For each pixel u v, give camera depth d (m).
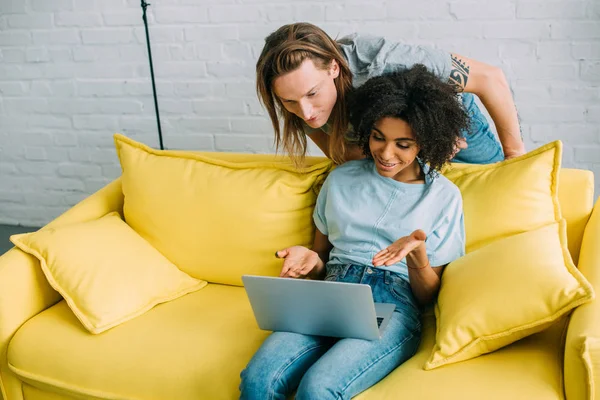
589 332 1.22
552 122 2.55
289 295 1.39
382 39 1.71
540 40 2.47
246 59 2.75
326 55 1.58
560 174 1.75
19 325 1.75
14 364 1.69
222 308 1.75
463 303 1.41
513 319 1.35
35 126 3.09
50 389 1.66
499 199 1.64
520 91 2.54
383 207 1.62
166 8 2.77
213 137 2.88
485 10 2.48
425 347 1.49
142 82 2.89
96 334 1.66
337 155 1.78
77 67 2.95
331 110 1.65
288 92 1.58
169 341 1.60
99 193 2.10
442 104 1.49
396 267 1.58
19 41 2.99
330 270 1.65
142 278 1.77
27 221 3.23
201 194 1.88
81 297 1.69
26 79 3.03
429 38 2.56
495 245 1.51
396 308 1.51
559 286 1.34
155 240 1.92
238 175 1.88
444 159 1.55
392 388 1.35
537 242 1.47
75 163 3.09
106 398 1.58
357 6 2.58
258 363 1.39
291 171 1.85
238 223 1.83
